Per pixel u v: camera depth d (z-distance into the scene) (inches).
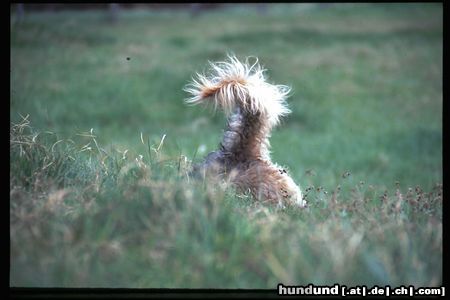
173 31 1898.4
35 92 1197.7
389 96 1355.8
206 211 260.7
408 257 245.9
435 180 796.0
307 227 280.1
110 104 1184.8
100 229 251.1
